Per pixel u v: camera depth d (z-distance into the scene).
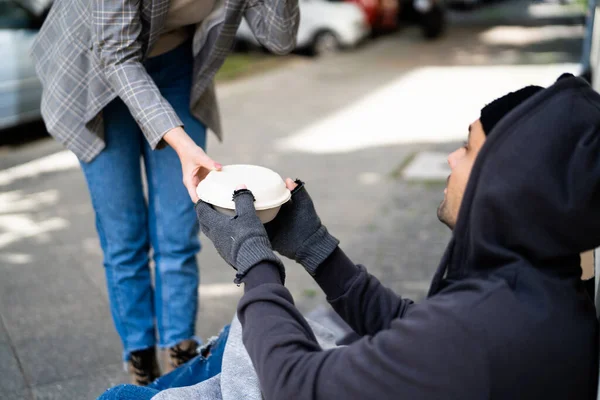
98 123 2.08
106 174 2.13
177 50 2.13
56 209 4.66
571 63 11.40
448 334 1.04
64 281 3.50
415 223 4.32
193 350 2.30
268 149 6.30
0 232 4.21
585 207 1.01
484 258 1.10
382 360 1.07
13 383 2.56
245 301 1.19
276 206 1.36
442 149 6.21
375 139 6.64
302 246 1.44
